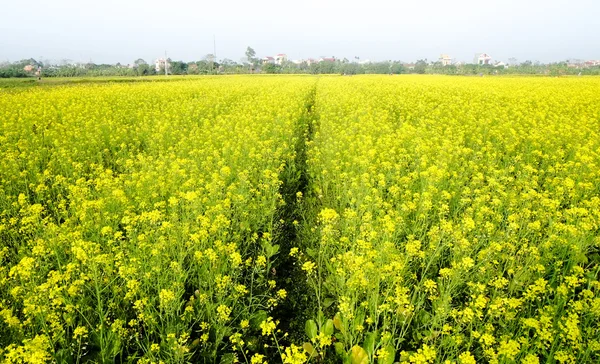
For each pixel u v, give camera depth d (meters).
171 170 8.02
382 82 35.81
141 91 24.25
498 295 4.46
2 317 4.03
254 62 123.19
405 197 7.21
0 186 7.59
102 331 3.83
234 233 5.76
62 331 3.82
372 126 13.09
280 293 4.57
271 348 4.48
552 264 5.08
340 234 6.26
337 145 10.76
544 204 6.30
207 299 4.41
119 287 4.41
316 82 40.38
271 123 14.49
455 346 3.71
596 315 3.84
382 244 5.07
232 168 8.88
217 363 4.09
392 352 3.71
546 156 9.56
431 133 12.08
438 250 4.93
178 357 3.66
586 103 18.41
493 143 11.49
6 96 20.70
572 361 3.35
